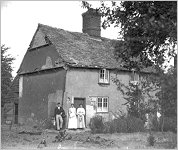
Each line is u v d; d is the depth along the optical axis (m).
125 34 9.93
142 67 10.70
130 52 10.01
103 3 10.04
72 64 25.69
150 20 8.52
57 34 29.16
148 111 11.95
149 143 11.84
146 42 9.68
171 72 8.26
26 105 30.36
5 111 31.41
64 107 25.34
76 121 24.80
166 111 9.28
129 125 18.25
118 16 9.87
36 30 29.86
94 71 27.05
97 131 20.11
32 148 12.56
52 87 27.03
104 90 27.25
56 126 24.14
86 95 26.36
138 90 12.05
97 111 26.70
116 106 27.56
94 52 28.89
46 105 27.52
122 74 28.08
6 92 32.09
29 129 22.45
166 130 11.12
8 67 31.58
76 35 30.73
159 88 8.80
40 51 29.28
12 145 13.36
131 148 11.77
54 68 26.92
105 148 12.55
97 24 32.31
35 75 29.66
